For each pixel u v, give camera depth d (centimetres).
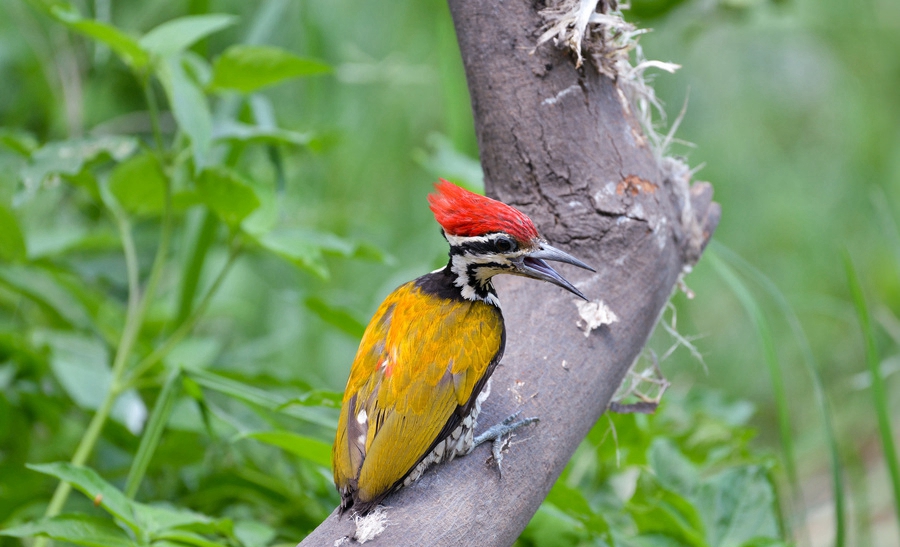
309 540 607
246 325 1483
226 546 792
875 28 1744
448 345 659
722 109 1775
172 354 1103
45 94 1469
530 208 741
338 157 1518
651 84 988
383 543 597
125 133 1467
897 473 909
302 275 1473
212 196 861
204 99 830
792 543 836
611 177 718
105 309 1136
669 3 1274
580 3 691
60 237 1164
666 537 814
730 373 1697
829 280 1766
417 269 1387
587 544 857
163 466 1029
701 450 993
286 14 1494
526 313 716
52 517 658
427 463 638
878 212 1422
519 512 643
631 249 716
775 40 1794
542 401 667
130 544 650
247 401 826
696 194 801
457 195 698
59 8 832
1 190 1325
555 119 720
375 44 1608
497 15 724
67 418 1092
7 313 1305
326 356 1477
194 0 1205
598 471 1011
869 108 1808
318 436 1043
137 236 1317
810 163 1797
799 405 1688
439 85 1619
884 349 1689
